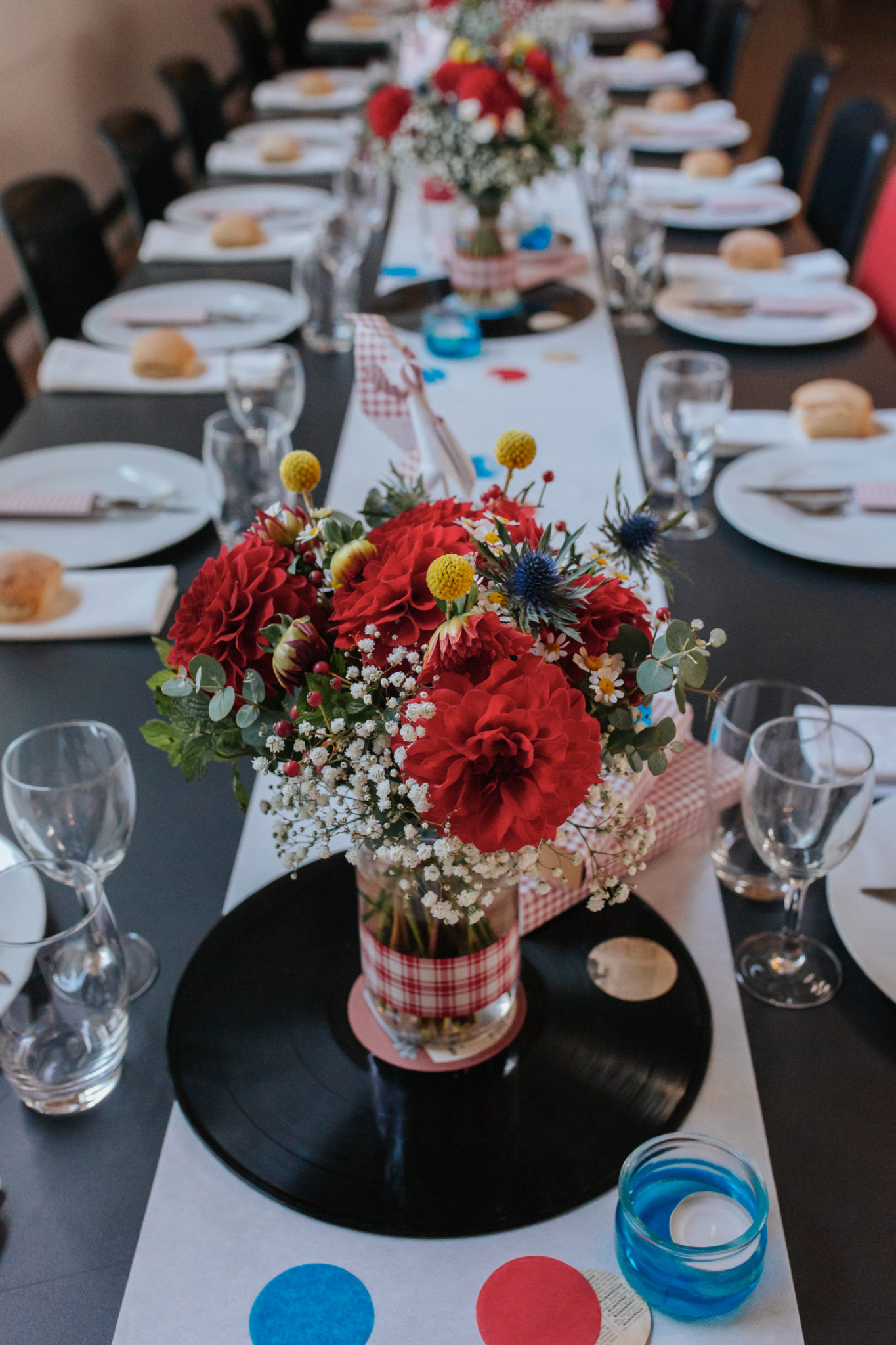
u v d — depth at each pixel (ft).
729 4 13.97
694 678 2.23
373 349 3.23
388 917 2.64
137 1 15.98
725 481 5.25
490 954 2.69
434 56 9.28
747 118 21.66
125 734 3.97
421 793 2.04
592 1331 2.28
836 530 4.94
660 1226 2.37
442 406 4.60
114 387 6.37
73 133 14.08
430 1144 2.64
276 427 5.07
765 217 8.50
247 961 3.12
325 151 10.32
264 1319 2.33
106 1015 2.73
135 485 5.38
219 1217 2.52
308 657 2.25
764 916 3.26
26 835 3.05
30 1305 2.38
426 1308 2.34
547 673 2.03
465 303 7.19
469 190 6.66
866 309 6.96
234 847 3.52
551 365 6.59
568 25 9.04
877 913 3.14
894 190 7.78
